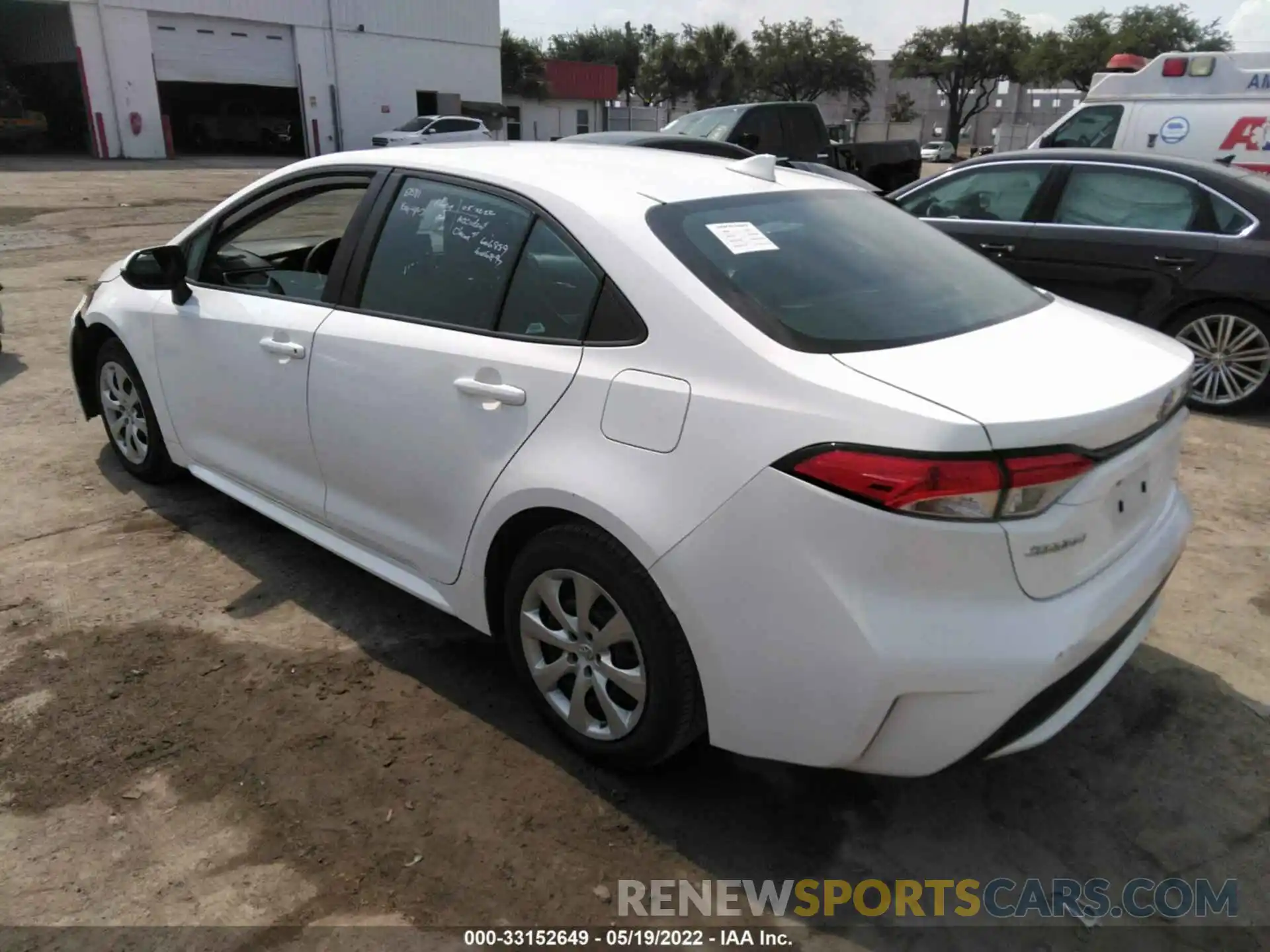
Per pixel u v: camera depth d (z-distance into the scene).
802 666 2.14
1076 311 2.95
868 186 4.04
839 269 2.64
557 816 2.56
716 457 2.21
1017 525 2.03
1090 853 2.50
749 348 2.24
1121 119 9.54
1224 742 2.93
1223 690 3.18
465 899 2.29
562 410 2.52
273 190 3.63
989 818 2.62
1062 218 6.46
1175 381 2.39
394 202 3.16
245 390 3.57
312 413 3.28
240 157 32.88
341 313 3.20
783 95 57.50
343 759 2.76
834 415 2.08
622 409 2.39
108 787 2.61
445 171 3.03
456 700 3.04
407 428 2.93
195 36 30.67
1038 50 50.50
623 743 2.58
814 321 2.36
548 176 2.82
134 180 21.89
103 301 4.36
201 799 2.58
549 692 2.76
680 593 2.28
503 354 2.67
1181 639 3.48
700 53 56.16
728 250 2.54
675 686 2.40
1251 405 6.04
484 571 2.82
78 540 4.01
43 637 3.30
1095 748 2.90
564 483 2.46
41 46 31.78
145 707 2.96
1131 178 6.25
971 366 2.25
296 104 35.09
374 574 3.34
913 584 2.03
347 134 35.44
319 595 3.65
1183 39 48.12
